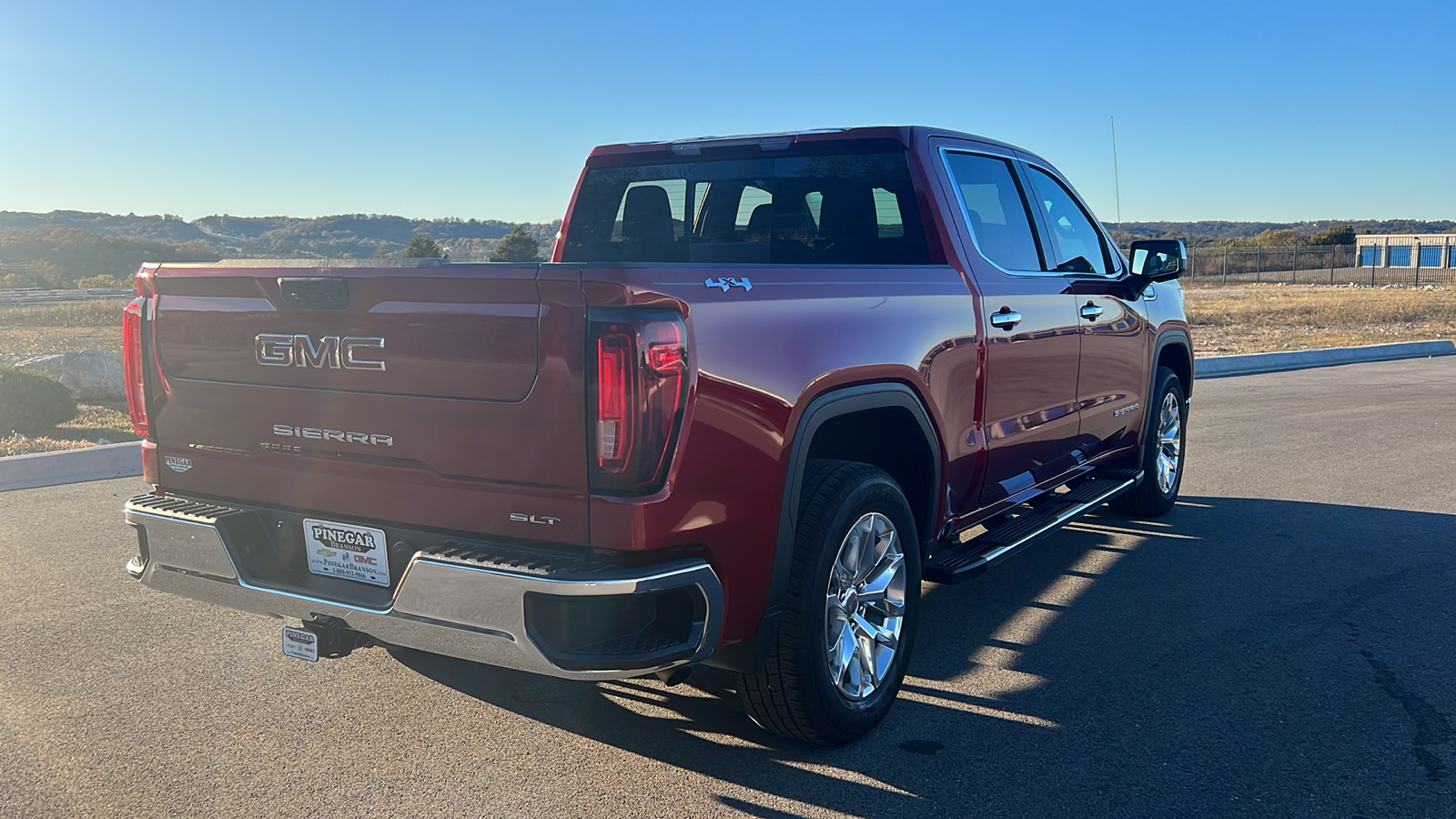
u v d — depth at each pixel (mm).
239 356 3225
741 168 4723
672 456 2689
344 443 3051
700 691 3891
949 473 3998
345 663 4141
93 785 3121
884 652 3578
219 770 3227
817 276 3326
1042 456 4832
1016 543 4383
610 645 2715
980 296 4184
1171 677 3988
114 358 12859
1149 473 6301
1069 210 5500
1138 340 5809
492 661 2750
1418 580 5262
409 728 3541
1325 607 4836
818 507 3236
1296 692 3840
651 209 4988
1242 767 3240
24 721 3578
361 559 3107
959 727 3549
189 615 4688
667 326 2668
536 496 2748
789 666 3162
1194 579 5301
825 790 3111
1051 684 3924
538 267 2688
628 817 2945
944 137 4500
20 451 8648
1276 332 25922
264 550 3320
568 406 2670
